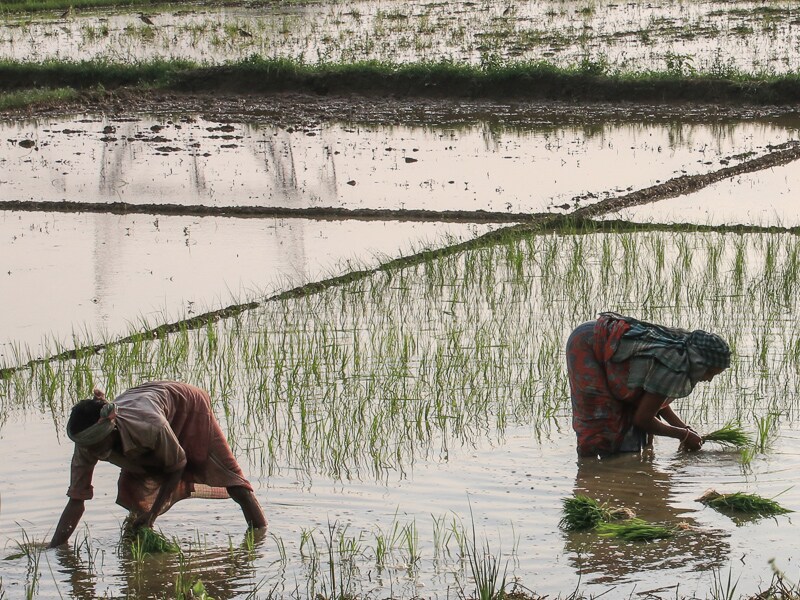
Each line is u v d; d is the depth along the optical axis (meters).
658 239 21.95
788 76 40.16
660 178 29.75
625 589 9.85
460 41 49.97
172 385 11.20
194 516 11.92
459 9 59.47
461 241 23.89
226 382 15.77
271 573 10.43
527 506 11.84
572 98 41.81
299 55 47.66
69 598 10.03
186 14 61.75
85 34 54.66
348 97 43.56
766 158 31.41
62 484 12.58
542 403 14.84
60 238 25.42
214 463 11.28
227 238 25.23
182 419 11.16
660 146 34.03
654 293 19.45
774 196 27.55
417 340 17.52
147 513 10.92
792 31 49.28
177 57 48.06
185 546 11.12
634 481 12.50
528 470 12.84
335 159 33.31
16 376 15.87
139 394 10.85
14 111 42.25
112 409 10.17
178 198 28.98
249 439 13.84
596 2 60.38
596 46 47.66
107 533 11.41
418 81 43.31
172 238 25.34
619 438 13.26
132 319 19.06
